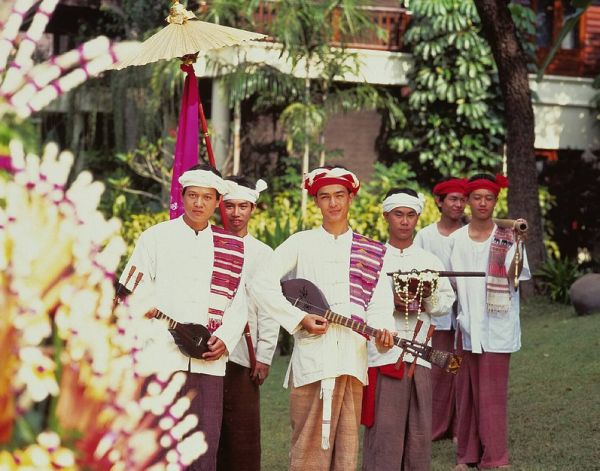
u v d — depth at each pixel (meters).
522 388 9.45
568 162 18.78
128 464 1.85
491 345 7.09
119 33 19.12
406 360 6.10
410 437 6.12
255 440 6.09
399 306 6.18
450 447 8.00
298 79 16.45
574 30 19.78
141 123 17.70
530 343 11.46
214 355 5.32
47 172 1.78
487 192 7.22
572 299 13.36
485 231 7.29
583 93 19.42
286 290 5.54
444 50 18.09
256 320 6.14
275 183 17.78
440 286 6.32
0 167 1.78
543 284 15.14
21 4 1.87
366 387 5.93
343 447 5.57
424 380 6.14
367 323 5.59
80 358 1.77
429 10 17.62
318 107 16.20
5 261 1.73
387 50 18.59
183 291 5.43
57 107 16.94
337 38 17.84
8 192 1.75
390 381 6.04
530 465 6.95
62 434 1.78
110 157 18.11
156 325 2.03
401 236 6.37
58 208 1.77
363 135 18.86
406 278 6.13
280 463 7.47
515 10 10.07
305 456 5.55
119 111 17.42
